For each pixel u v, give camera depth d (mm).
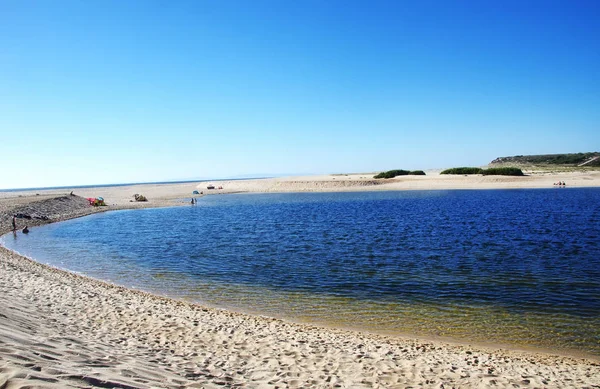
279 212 51312
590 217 38031
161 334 10484
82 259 23719
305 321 12984
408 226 35281
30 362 5145
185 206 64438
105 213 56125
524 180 89812
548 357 10062
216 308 14289
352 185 101375
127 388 5238
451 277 18188
